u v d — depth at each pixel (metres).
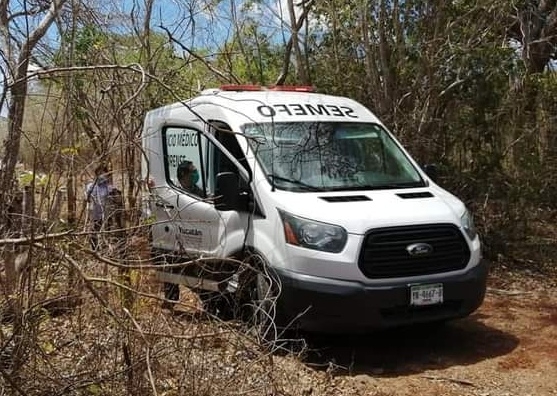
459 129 11.02
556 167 11.59
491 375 6.04
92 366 4.53
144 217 5.40
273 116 7.09
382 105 10.92
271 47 12.40
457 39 10.77
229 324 4.93
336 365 6.12
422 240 6.16
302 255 6.03
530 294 9.02
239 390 4.74
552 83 11.66
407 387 5.75
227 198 6.58
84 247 4.30
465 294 6.31
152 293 4.71
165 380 4.61
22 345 4.24
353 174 6.89
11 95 4.79
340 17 10.97
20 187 4.79
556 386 5.79
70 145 4.91
